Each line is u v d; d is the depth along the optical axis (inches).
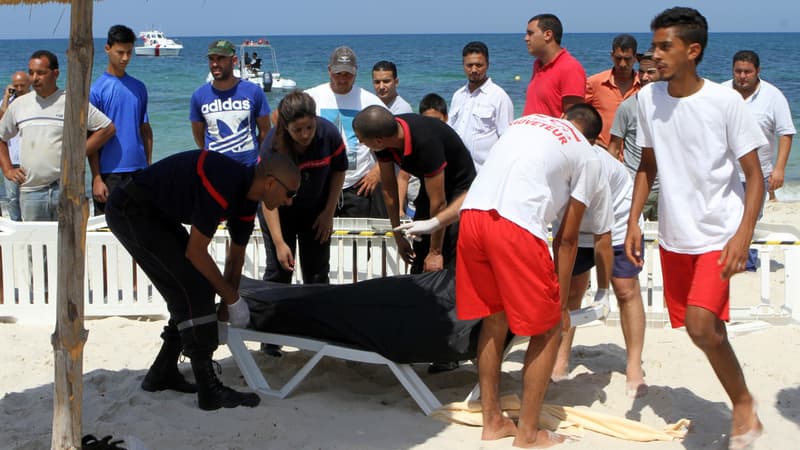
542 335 158.2
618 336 242.7
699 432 167.6
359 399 188.5
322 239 221.3
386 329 177.9
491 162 159.9
